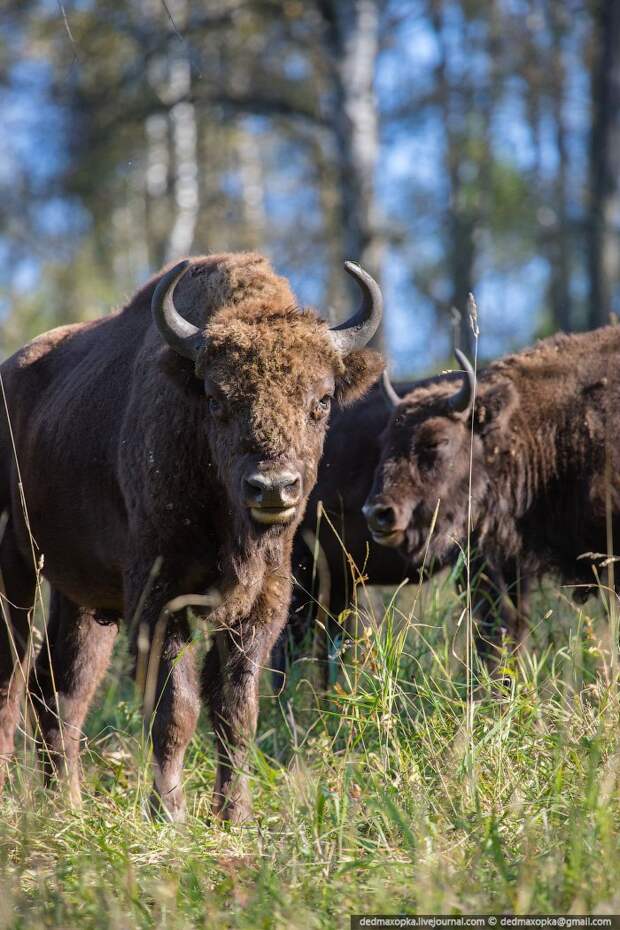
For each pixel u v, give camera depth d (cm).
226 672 2008
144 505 1994
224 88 7350
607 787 1548
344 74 6850
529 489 2827
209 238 10244
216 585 2005
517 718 1900
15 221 8744
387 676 1892
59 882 1481
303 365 1902
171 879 1484
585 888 1331
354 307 6725
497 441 2827
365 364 2042
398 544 2856
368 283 2034
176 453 1967
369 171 6850
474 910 1323
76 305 8450
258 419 1841
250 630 2027
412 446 2830
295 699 2389
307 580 3100
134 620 1953
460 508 2841
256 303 1994
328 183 9806
